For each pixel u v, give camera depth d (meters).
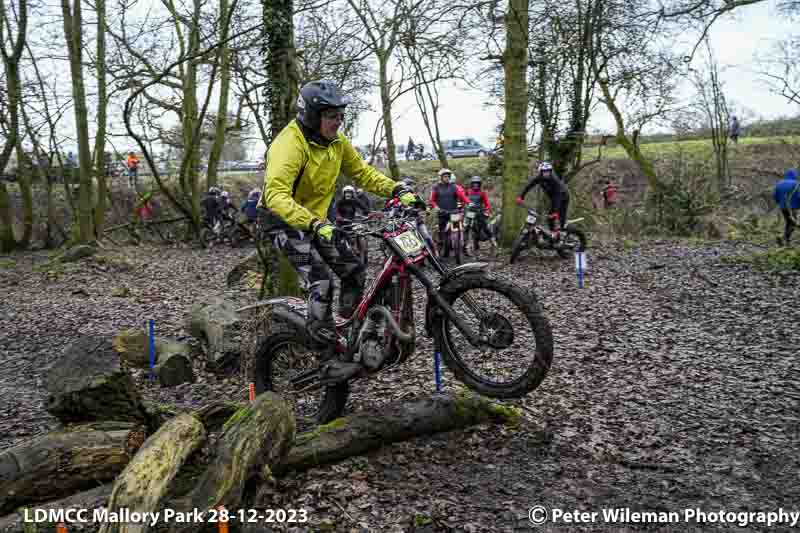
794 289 8.86
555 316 7.59
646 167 19.45
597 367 5.50
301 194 3.85
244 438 3.02
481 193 13.82
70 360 3.60
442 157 16.23
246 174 28.86
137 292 10.93
